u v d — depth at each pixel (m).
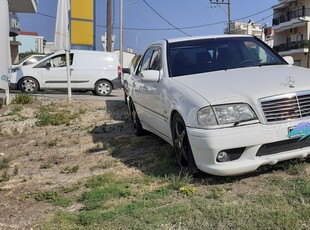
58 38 12.95
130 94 7.77
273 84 4.72
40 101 12.59
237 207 3.93
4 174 5.63
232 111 4.45
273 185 4.44
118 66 17.72
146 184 4.88
